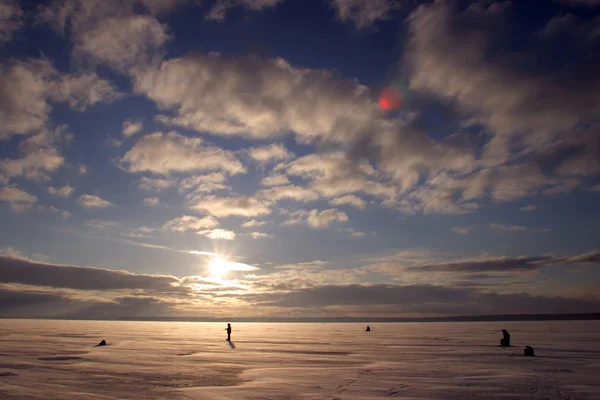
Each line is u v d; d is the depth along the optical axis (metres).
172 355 34.59
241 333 79.62
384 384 20.20
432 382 20.66
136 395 17.86
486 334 68.19
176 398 17.23
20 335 64.44
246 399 16.94
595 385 19.44
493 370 24.48
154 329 103.19
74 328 102.31
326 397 17.20
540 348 38.25
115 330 92.19
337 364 28.23
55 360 30.67
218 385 20.25
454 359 30.44
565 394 17.39
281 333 79.75
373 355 34.25
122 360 30.78
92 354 35.12
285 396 17.50
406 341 51.84
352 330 96.06
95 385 20.28
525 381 20.61
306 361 30.11
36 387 19.42
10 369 25.58
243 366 27.36
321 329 105.56
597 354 32.84
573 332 69.56
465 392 18.00
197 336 66.56
